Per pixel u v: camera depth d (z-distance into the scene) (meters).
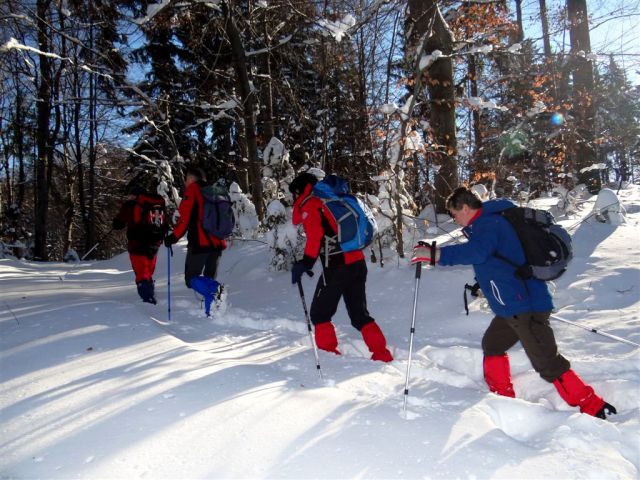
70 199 22.95
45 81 16.52
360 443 2.41
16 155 23.83
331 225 4.02
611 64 10.79
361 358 4.05
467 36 9.56
